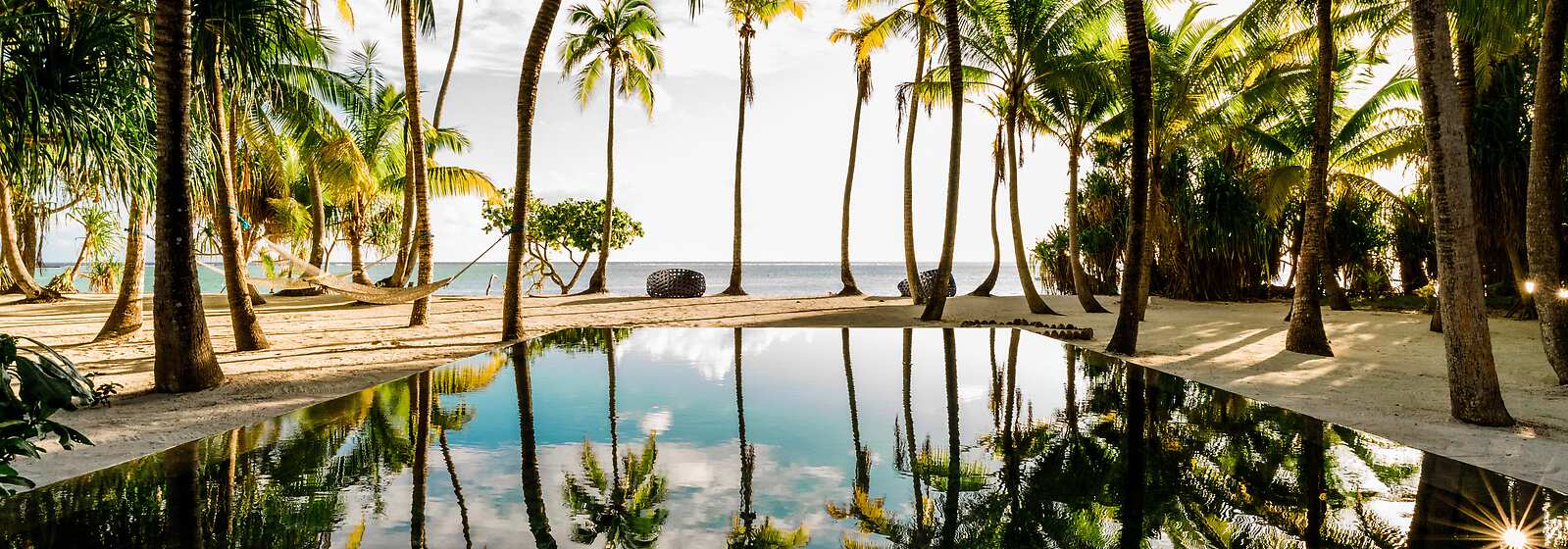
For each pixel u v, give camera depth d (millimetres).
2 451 3668
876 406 6016
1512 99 13281
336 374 7707
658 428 5199
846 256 25062
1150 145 15008
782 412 5781
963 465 4254
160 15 6801
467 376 7559
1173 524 3232
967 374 7777
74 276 23953
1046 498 3623
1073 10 15023
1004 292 40375
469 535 3086
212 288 43438
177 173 6848
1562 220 12867
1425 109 5742
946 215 14492
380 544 2975
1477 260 5484
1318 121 9344
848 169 24844
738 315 16438
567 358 9039
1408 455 4430
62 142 7027
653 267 194750
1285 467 4164
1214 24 17641
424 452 4508
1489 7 8547
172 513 3363
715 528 3191
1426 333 11516
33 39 6816
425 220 13445
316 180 21547
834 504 3549
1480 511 3402
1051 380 7316
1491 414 5266
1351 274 20531
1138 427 5168
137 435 4949
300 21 8656
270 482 3857
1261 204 18219
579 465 4238
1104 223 22828
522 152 11430
